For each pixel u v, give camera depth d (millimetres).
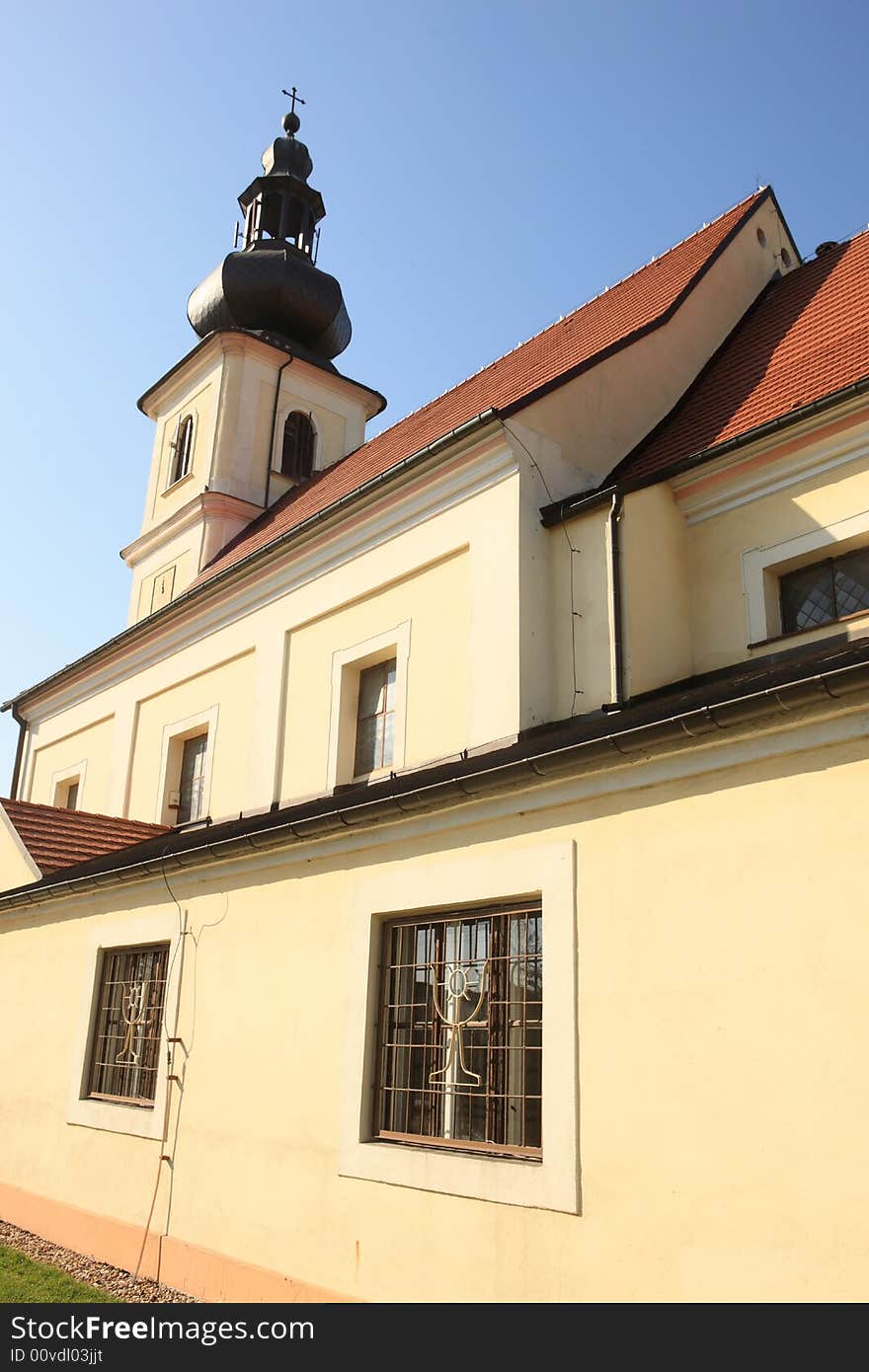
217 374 22797
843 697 5438
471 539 11953
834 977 5348
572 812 6906
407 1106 7758
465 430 11805
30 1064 12422
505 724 10828
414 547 12820
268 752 14500
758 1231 5324
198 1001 9914
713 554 11172
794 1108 5340
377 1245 7402
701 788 6195
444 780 7551
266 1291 8148
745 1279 5316
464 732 11477
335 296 24859
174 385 24078
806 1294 5078
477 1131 7199
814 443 10367
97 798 19219
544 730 10648
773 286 15195
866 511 9906
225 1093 9273
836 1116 5172
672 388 13430
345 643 13727
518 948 7258
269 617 15344
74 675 20500
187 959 10242
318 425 23516
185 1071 9820
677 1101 5844
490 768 7191
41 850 13953
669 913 6172
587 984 6480
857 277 12969
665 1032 6004
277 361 23156
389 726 13164
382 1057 8000
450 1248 6863
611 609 10562
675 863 6215
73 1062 11594
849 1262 4965
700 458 11023
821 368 11391
